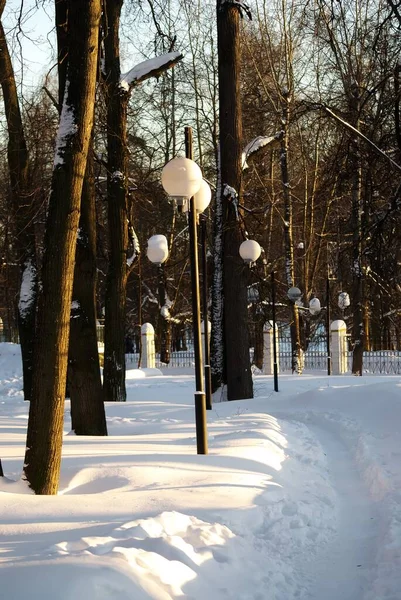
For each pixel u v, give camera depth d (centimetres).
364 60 1823
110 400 1920
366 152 1256
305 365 3381
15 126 1816
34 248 1995
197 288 1034
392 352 3033
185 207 1041
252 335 4153
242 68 3077
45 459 769
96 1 785
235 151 1962
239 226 1952
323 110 1224
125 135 1900
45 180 1862
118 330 1930
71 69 780
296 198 3438
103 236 2966
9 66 1794
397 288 1481
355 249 1345
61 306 773
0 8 1015
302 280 3838
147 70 1844
